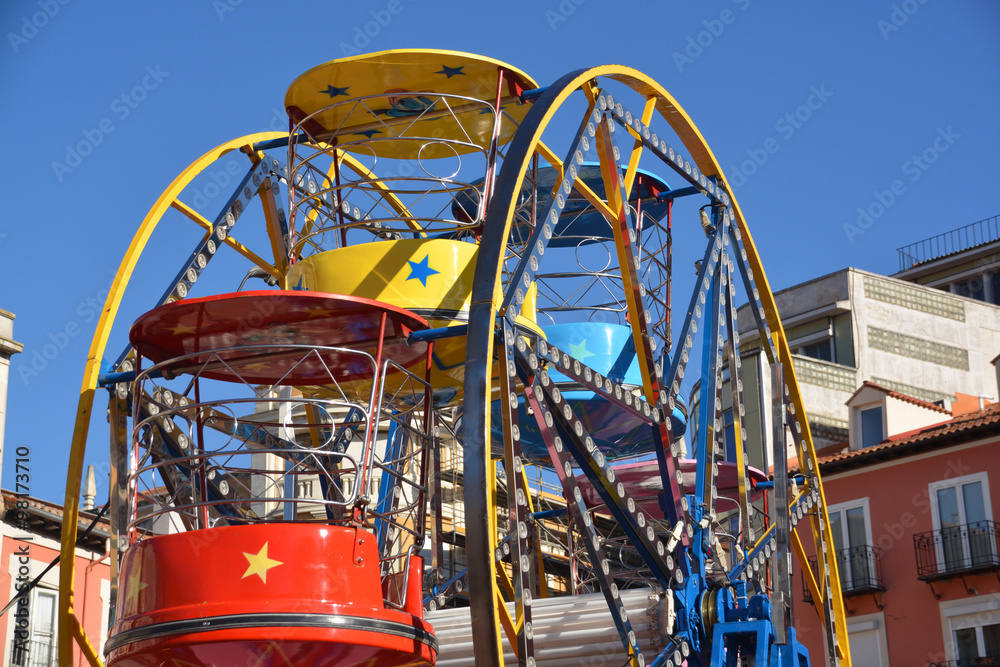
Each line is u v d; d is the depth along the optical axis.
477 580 9.63
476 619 9.60
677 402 16.19
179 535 10.17
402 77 13.95
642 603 13.16
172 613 9.86
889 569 31.98
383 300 12.88
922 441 31.62
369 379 13.34
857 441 36.16
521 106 15.12
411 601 10.93
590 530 11.77
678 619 13.26
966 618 30.27
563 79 12.89
